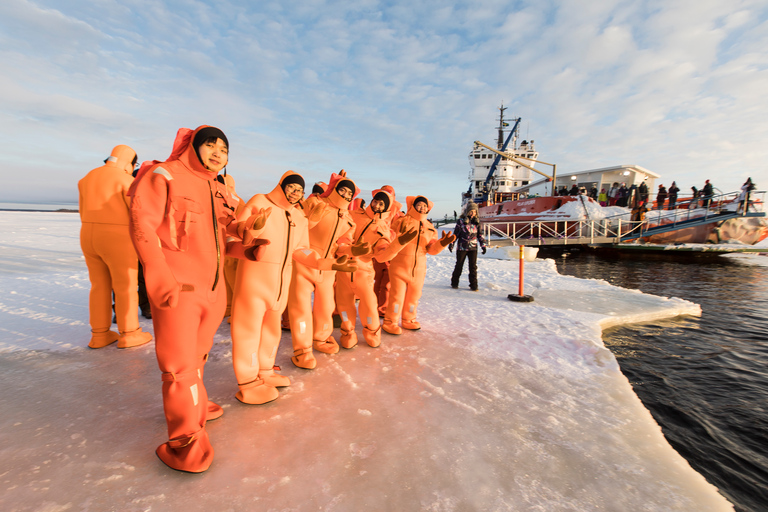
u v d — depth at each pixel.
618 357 4.05
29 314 4.91
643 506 1.66
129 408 2.46
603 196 22.17
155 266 1.64
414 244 4.11
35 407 2.44
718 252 16.64
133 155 3.71
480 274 9.81
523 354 3.58
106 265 3.57
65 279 7.62
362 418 2.35
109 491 1.67
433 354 3.56
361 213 3.98
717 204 17.12
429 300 6.26
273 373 2.72
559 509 1.62
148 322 4.71
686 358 4.02
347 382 2.89
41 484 1.71
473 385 2.88
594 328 4.46
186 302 1.81
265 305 2.46
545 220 18.45
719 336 4.75
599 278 10.72
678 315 5.66
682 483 1.83
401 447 2.05
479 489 1.74
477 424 2.31
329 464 1.89
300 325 3.13
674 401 3.07
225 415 2.35
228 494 1.67
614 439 2.19
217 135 1.90
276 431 2.18
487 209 25.22
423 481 1.78
